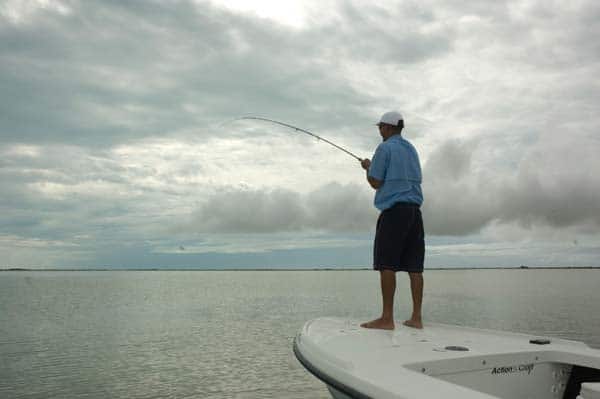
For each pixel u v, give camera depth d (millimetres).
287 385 16188
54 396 14781
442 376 2711
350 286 122312
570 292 73812
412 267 3764
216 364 19672
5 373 18109
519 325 26094
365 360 2674
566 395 3119
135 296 79688
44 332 30984
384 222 3643
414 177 3684
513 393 2928
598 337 21172
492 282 146875
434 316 32125
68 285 145875
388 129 3828
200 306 54000
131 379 17031
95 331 31266
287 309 47562
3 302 64938
